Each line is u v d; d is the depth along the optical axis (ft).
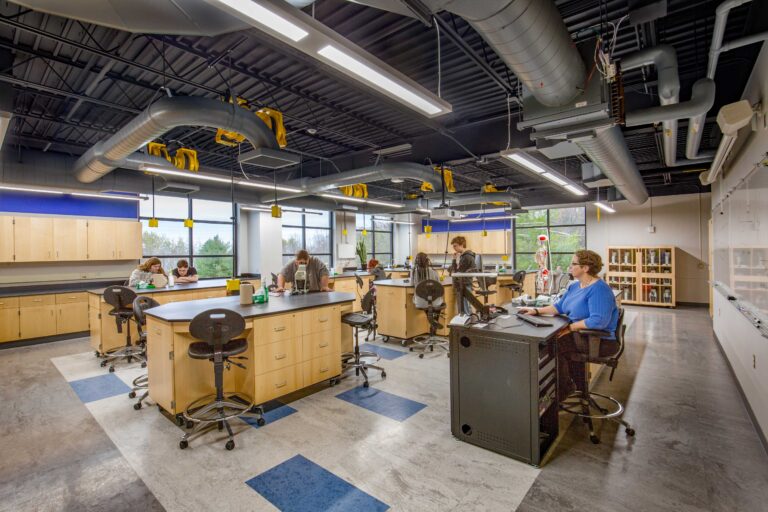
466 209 29.48
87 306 18.33
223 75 11.43
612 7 8.10
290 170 22.85
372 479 6.61
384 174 16.74
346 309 12.67
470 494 6.16
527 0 5.09
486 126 14.42
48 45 9.84
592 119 8.21
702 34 9.30
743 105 8.02
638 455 7.33
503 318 8.54
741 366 10.43
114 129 15.67
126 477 6.72
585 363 8.85
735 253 11.04
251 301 10.87
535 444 6.88
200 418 8.62
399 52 9.90
